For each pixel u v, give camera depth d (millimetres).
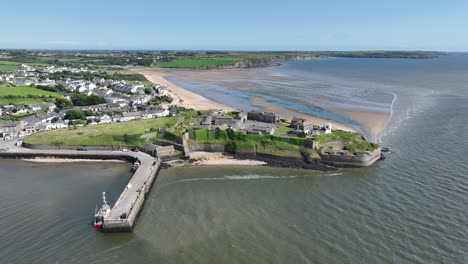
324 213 71938
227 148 114438
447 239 60781
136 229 67188
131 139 118438
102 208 69750
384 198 77562
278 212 72875
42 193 82938
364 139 117250
